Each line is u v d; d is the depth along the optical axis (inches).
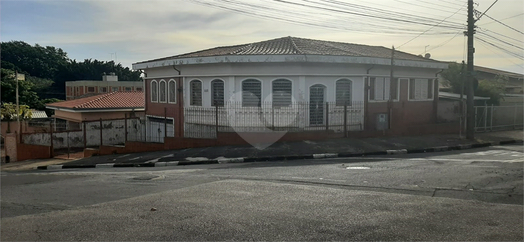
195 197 294.4
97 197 309.4
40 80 2588.6
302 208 258.1
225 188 326.6
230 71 692.1
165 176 407.8
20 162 740.7
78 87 2218.3
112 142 925.8
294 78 690.2
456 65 1202.6
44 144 852.6
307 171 410.0
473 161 482.3
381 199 282.0
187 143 649.0
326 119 674.8
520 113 992.9
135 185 357.4
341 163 473.1
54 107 1151.0
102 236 211.0
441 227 219.9
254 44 821.2
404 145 634.2
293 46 758.5
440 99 1066.1
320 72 703.1
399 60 794.8
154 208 262.8
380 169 418.3
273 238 202.7
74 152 844.6
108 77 2253.9
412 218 236.1
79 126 1012.5
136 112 1077.8
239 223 227.1
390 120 745.6
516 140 766.5
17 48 2878.9
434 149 617.9
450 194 299.0
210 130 691.4
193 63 710.5
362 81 749.3
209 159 533.6
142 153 650.8
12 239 210.1
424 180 352.8
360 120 749.3
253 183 346.9
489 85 1106.1
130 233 214.1
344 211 250.5
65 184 385.7
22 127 1158.3
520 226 222.2
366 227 219.1
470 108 737.6
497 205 267.3
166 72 812.6
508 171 399.9
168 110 811.4
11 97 1761.8
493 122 940.0
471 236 206.1
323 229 215.9
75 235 213.8
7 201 306.0
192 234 210.1
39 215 257.8
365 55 733.9
